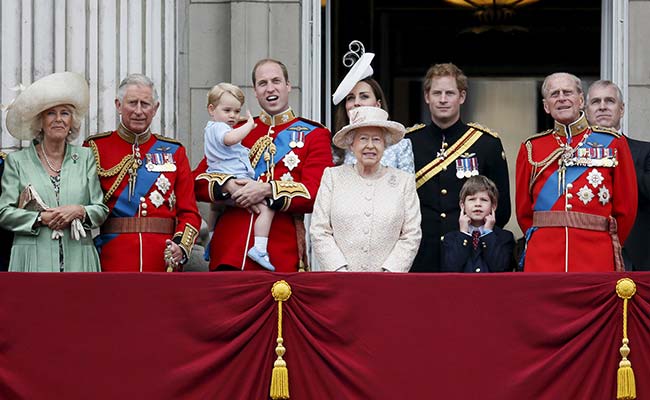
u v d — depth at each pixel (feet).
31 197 130.00
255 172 136.36
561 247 131.03
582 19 212.02
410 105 212.43
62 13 154.30
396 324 121.29
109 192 133.59
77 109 132.67
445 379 120.88
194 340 121.90
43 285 122.72
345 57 151.02
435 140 142.31
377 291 121.60
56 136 131.44
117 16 156.15
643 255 138.72
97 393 122.01
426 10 210.79
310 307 121.80
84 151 133.18
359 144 129.08
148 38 157.48
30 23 153.38
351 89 138.72
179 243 132.05
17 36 153.07
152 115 134.92
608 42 162.81
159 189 133.80
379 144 129.18
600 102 140.87
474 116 212.23
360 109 129.49
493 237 133.69
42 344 122.42
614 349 120.98
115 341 122.21
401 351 121.08
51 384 122.21
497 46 213.05
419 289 121.49
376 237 127.95
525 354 120.88
